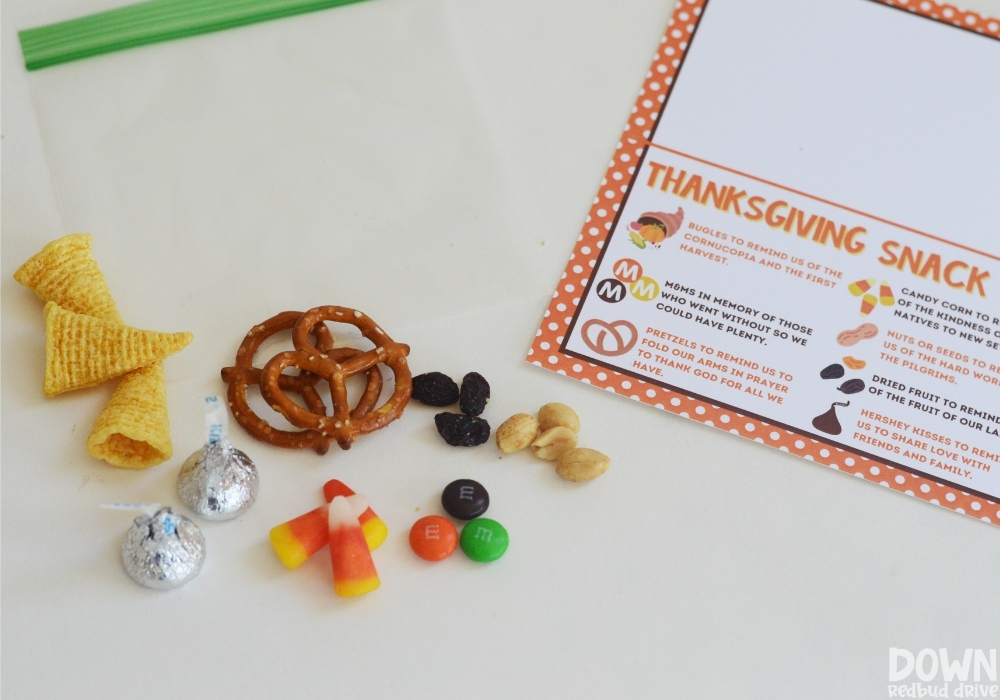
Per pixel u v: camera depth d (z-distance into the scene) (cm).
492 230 34
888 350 33
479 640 28
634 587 29
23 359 31
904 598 29
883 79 37
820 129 36
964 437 32
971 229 35
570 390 32
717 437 31
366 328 31
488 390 31
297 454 30
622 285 33
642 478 31
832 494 31
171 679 27
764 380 32
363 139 36
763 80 37
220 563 29
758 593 29
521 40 38
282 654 28
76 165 35
